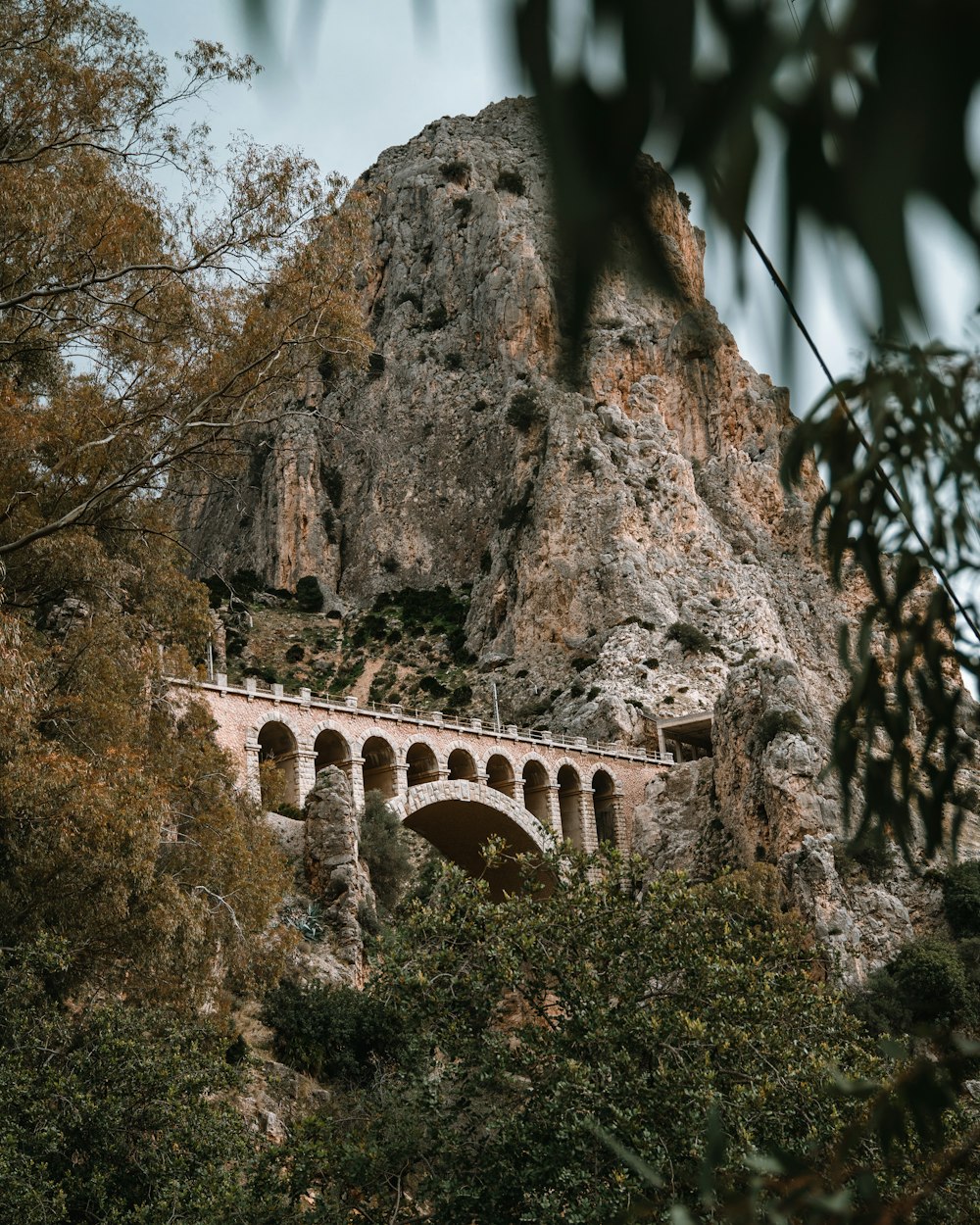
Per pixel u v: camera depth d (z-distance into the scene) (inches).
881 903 2495.1
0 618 1098.1
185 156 1274.6
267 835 1416.1
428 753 3169.3
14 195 1167.6
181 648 1455.5
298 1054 1535.4
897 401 79.3
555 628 4923.7
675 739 4042.8
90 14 1259.8
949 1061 91.0
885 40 38.5
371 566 6432.1
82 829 1030.4
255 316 1262.3
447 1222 668.7
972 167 38.0
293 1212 738.8
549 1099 687.7
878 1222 74.7
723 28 39.1
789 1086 658.2
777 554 5580.7
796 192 39.7
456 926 818.2
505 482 6220.5
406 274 7337.6
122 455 1309.1
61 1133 787.4
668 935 801.6
